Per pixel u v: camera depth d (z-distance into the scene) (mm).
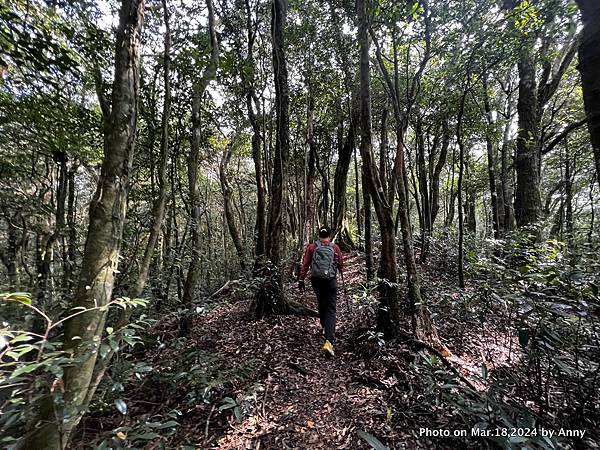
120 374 2330
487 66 4953
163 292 4605
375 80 7730
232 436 2260
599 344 2199
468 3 4203
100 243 1596
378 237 9703
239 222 15852
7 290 3400
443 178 17578
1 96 3357
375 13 3842
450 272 7074
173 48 4238
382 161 4809
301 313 5102
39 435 1310
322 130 11453
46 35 3049
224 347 3908
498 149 10438
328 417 2447
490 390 2053
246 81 5457
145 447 2105
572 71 8211
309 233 8914
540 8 3635
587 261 2432
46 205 4488
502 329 3898
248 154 12016
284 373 3162
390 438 2115
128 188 1772
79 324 1476
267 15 6352
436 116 7660
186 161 5957
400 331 3580
